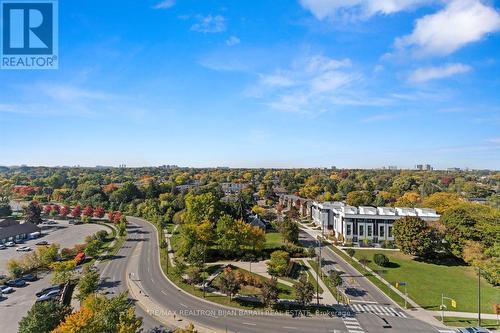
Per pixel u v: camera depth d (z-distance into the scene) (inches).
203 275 2972.4
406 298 2600.9
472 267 3297.2
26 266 3065.9
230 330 2043.6
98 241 3932.1
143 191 7632.9
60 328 1492.4
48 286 2743.6
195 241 3464.6
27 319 1652.3
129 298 2503.7
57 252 3516.2
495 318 2278.5
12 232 4419.3
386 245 4106.8
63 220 5935.0
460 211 3634.4
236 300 2479.1
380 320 2222.0
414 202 6250.0
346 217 4315.9
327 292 2691.9
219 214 4106.8
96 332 1513.3
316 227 5310.0
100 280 2898.6
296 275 3031.5
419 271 3233.3
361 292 2709.2
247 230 3501.5
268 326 2102.6
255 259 3486.7
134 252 3838.6
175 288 2721.5
